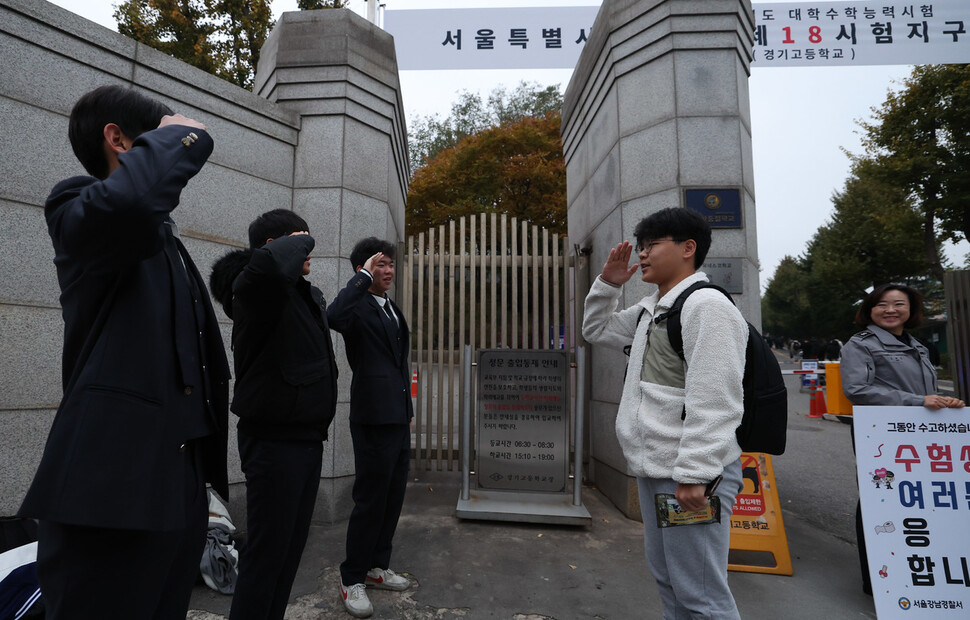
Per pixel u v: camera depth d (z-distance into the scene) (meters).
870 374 2.68
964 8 5.72
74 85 2.81
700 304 1.45
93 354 1.04
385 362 2.60
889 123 16.05
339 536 3.32
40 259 2.66
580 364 3.76
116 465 0.99
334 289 3.76
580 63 5.24
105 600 1.00
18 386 2.56
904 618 2.20
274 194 3.76
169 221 1.29
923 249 18.70
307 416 1.88
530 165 14.67
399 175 5.22
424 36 6.19
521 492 3.78
